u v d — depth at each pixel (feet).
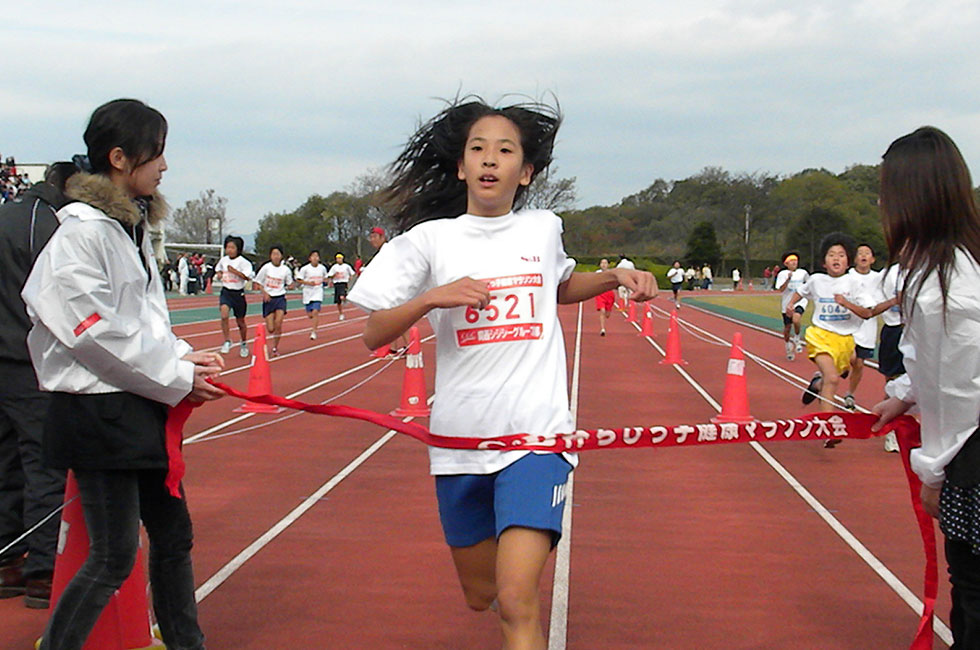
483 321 10.86
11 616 14.76
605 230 285.23
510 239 11.19
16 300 14.37
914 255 10.15
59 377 10.97
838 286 29.12
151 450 11.18
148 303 11.76
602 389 42.88
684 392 41.91
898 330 27.78
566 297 12.14
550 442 10.54
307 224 233.35
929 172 10.07
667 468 25.91
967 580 10.41
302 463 26.22
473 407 10.79
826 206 228.43
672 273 114.83
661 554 18.26
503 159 11.15
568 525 20.27
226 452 27.68
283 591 16.10
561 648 13.84
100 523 11.18
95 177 11.12
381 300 10.96
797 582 16.71
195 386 11.20
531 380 10.85
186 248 229.86
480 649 13.78
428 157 12.57
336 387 42.29
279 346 62.34
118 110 11.59
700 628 14.62
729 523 20.47
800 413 36.19
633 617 15.06
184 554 12.35
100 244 10.84
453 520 11.11
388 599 15.72
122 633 12.73
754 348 65.21
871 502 22.34
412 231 11.33
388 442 29.32
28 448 14.75
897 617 15.12
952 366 9.75
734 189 274.98
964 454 9.97
